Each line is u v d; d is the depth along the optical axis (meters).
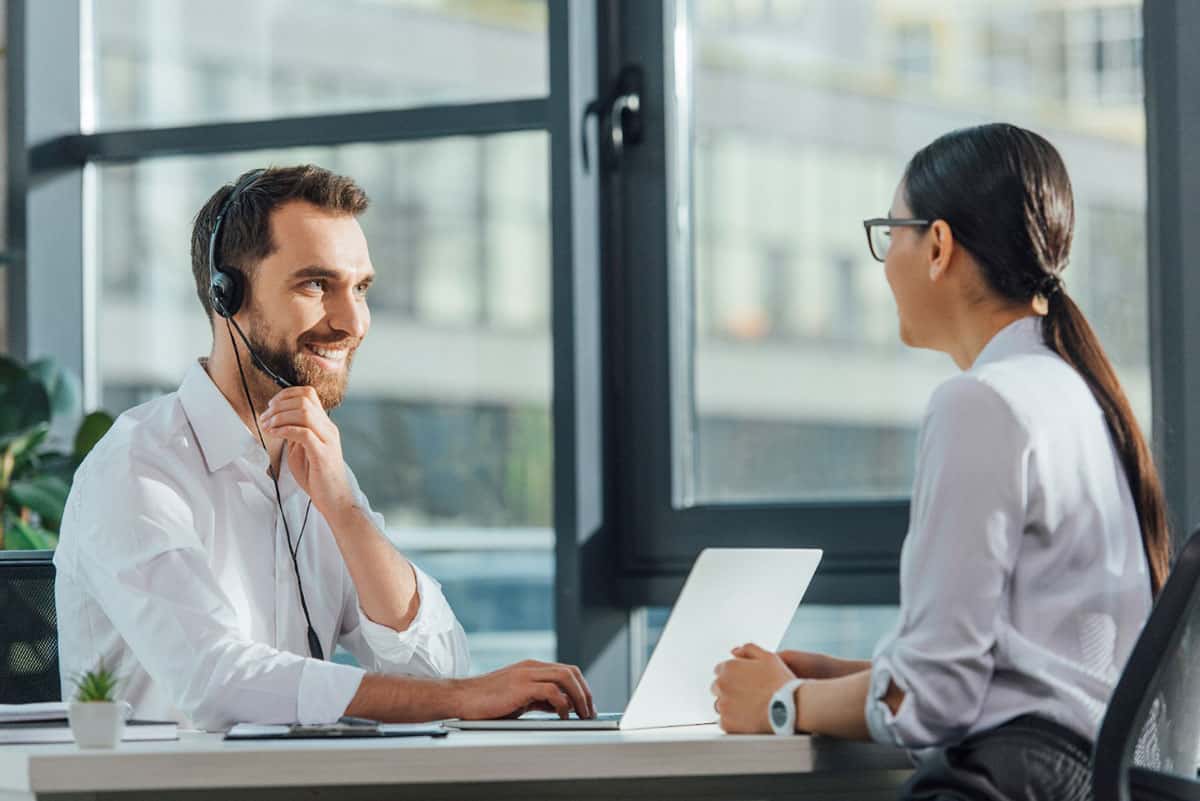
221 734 1.99
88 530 2.28
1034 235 1.92
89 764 1.61
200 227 2.49
